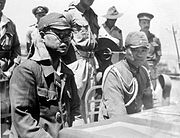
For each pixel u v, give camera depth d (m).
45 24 1.71
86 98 2.01
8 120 1.54
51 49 1.71
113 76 2.08
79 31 2.06
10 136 1.49
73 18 2.01
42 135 1.48
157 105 0.65
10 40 1.69
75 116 1.94
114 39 2.30
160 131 0.57
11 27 1.70
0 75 1.60
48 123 1.59
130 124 0.61
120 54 2.26
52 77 1.64
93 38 2.17
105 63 2.22
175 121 0.59
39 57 1.62
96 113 2.07
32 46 1.68
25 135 1.47
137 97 2.09
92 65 2.15
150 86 2.15
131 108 2.08
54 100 1.64
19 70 1.55
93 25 2.18
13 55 1.68
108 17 2.29
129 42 2.22
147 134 0.56
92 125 0.62
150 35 2.42
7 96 1.58
